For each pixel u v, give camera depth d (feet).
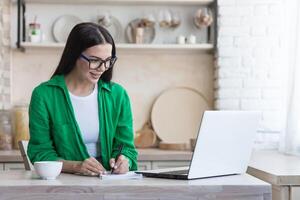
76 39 7.44
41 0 13.57
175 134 14.06
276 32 13.50
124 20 14.08
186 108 14.15
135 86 14.17
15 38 13.89
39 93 7.61
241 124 6.96
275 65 13.48
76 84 7.83
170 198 6.06
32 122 7.61
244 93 13.51
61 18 13.94
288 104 12.01
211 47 13.48
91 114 7.84
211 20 13.58
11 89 13.91
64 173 7.38
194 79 14.24
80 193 6.00
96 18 14.03
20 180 6.48
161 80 14.21
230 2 13.48
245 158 7.32
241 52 13.51
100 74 7.45
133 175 6.88
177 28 14.17
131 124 8.18
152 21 13.67
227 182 6.34
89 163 7.11
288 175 8.11
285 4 13.20
